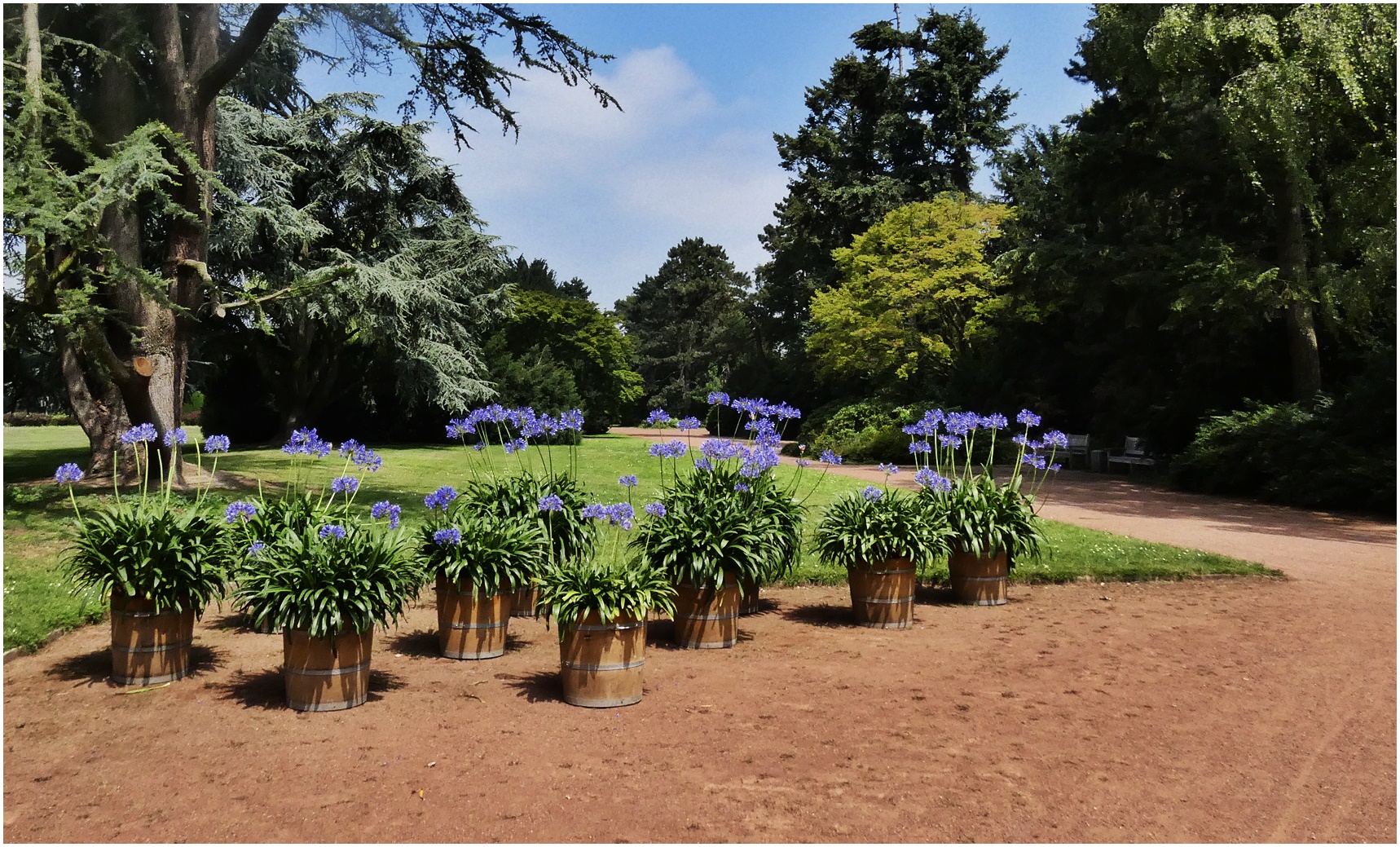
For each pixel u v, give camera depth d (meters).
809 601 7.52
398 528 5.63
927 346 28.91
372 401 28.73
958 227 28.67
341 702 4.57
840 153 42.75
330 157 24.56
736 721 4.41
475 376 27.72
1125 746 4.09
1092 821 3.30
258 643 5.97
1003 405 25.92
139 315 11.79
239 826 3.19
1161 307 19.64
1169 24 15.42
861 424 26.73
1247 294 16.23
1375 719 4.50
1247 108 14.75
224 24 13.88
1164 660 5.59
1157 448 20.66
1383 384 13.68
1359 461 13.43
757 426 6.89
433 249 26.97
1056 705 4.68
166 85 11.66
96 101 12.86
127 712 4.49
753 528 6.10
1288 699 4.82
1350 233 15.57
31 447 23.64
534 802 3.43
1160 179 19.69
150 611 4.96
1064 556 9.00
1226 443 16.25
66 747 3.99
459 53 12.55
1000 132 40.03
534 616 6.96
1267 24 14.41
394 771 3.74
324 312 22.41
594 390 42.53
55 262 10.71
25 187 7.63
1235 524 12.15
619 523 5.41
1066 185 21.83
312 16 12.48
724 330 60.62
